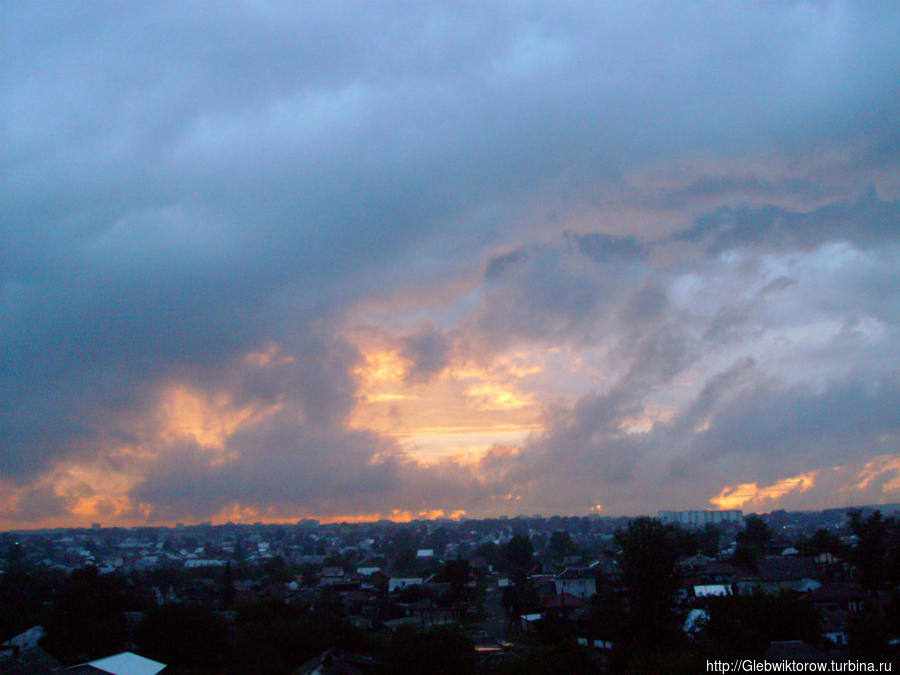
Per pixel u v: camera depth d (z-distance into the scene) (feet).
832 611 270.87
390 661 213.87
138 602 312.71
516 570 487.61
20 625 273.95
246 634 243.60
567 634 262.47
